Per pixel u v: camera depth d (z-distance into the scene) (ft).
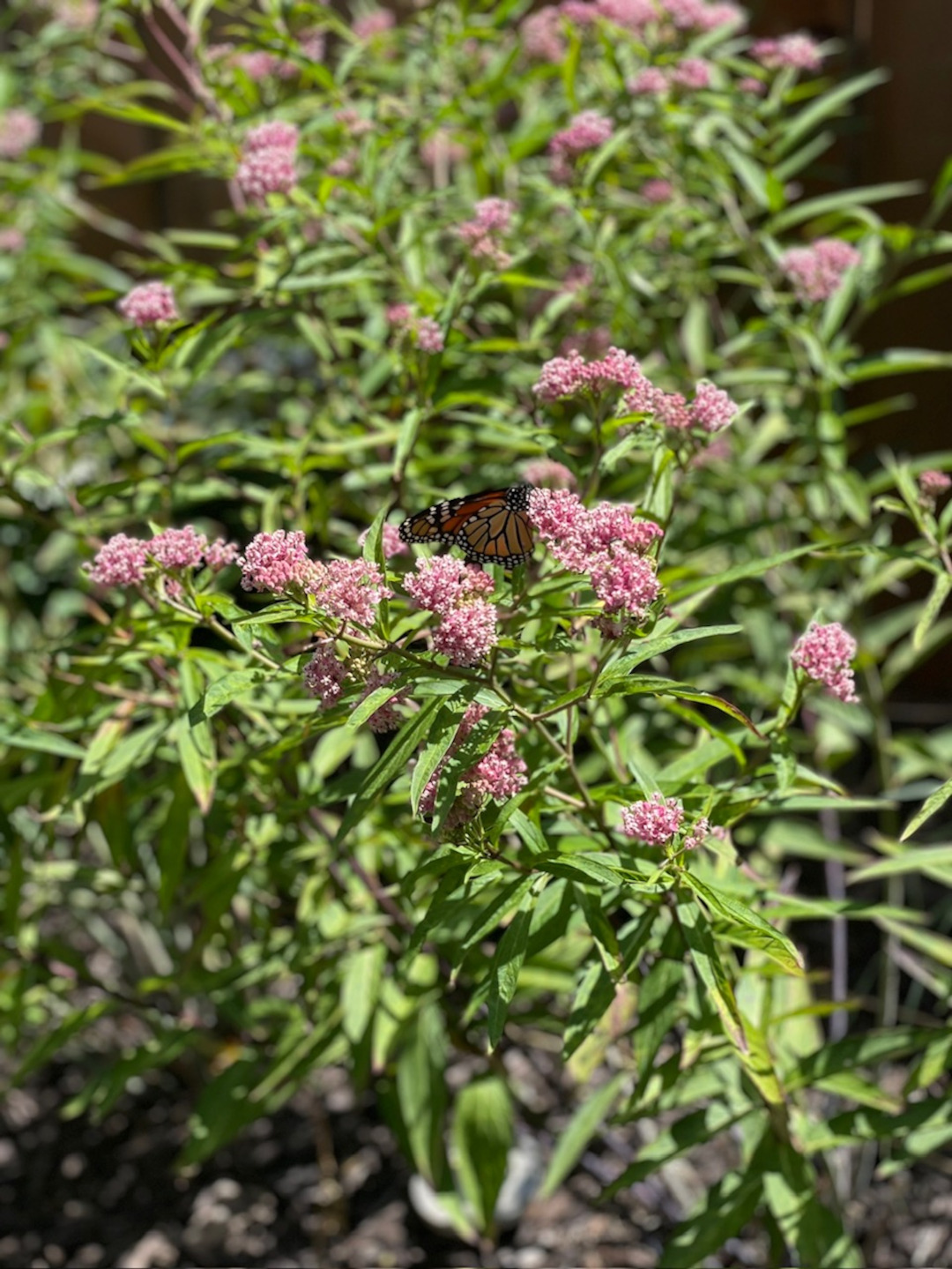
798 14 4.91
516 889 2.75
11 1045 4.00
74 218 5.23
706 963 2.74
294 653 3.10
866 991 4.49
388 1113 3.69
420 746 2.83
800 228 5.13
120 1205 4.38
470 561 2.84
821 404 3.68
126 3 3.90
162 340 3.24
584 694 2.68
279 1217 4.26
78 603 5.08
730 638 4.08
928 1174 4.11
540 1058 4.54
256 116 3.70
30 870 3.87
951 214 4.88
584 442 3.58
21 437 3.38
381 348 3.51
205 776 3.07
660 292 4.11
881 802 2.97
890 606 5.44
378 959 3.46
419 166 4.30
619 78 3.72
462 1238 4.11
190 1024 3.84
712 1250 3.16
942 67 4.74
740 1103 3.30
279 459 3.52
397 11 5.47
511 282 3.31
